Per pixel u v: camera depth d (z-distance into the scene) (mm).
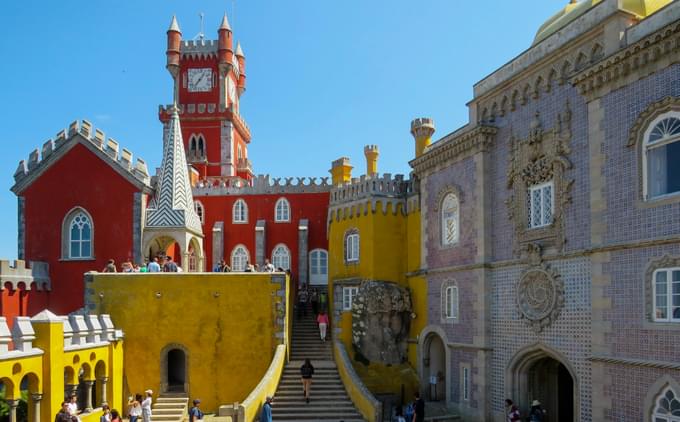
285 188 45844
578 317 19844
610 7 18922
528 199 22797
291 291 33594
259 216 45781
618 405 17750
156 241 35781
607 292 18391
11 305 31797
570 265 20359
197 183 46312
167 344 28266
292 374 27969
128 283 28453
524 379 22922
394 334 30938
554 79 21641
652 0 19328
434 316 28922
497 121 24922
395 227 32750
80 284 34875
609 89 18625
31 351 19891
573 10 23141
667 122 16719
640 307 17156
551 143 21578
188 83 57062
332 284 35125
